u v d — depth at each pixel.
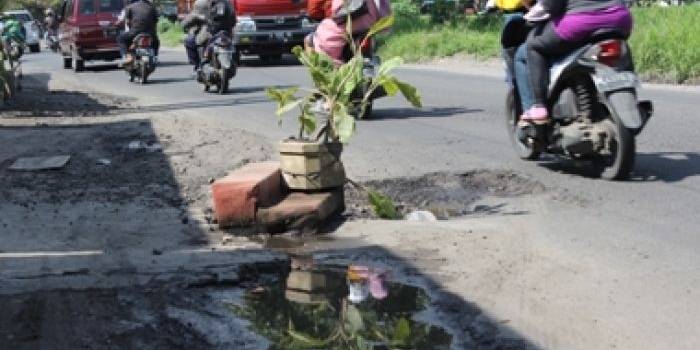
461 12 29.34
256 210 5.86
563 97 7.14
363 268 5.00
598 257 5.08
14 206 6.75
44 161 8.67
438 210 6.45
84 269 5.02
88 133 10.62
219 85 15.54
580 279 4.69
